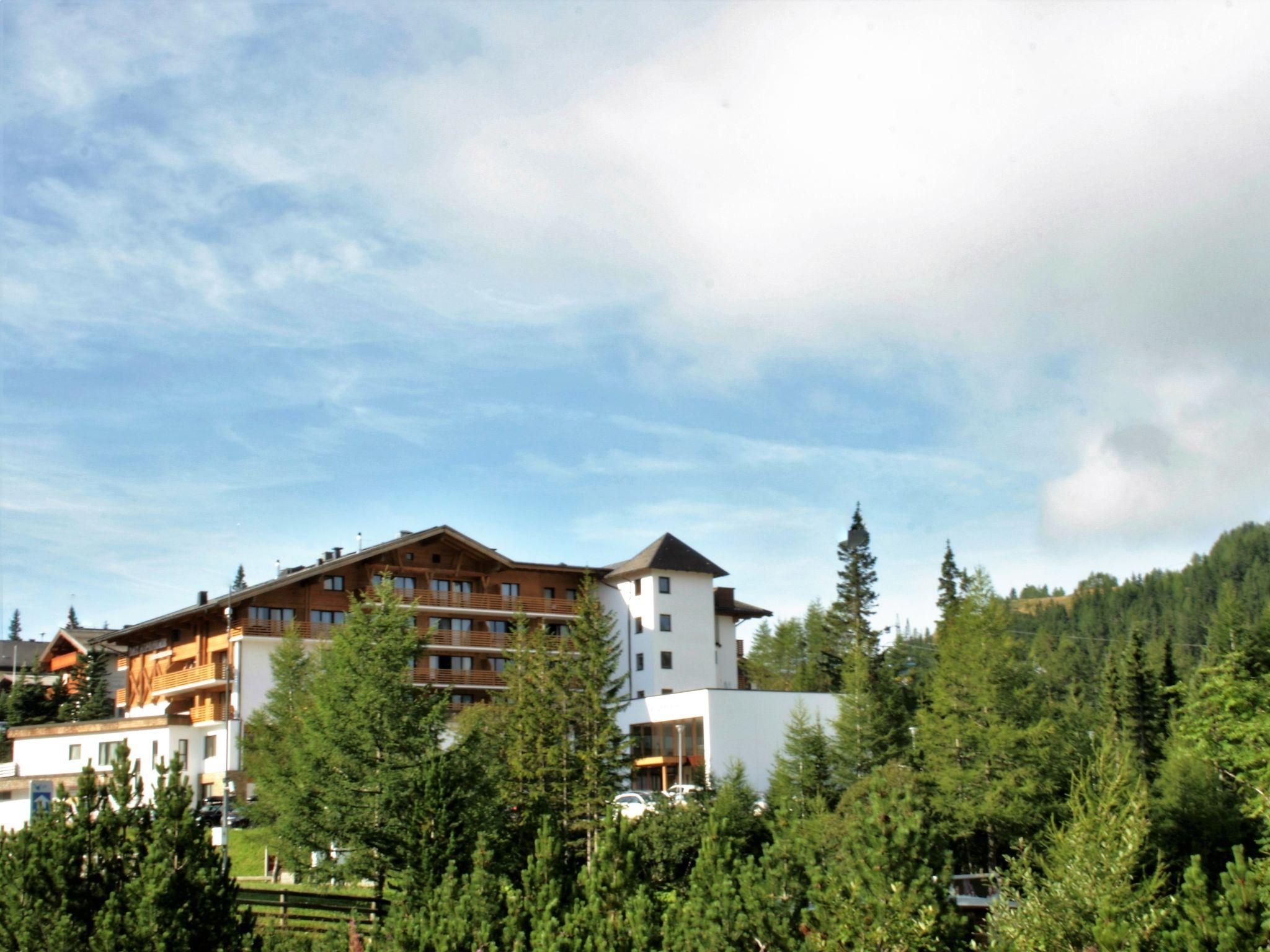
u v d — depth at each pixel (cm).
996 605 4794
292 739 4403
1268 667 3722
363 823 3156
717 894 1689
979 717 4597
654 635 7450
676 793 4294
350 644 3459
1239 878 1650
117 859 1772
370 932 2055
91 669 8506
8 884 1700
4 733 7606
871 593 8912
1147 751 7044
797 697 5969
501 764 4231
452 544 7538
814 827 2866
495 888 1895
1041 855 2373
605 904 1806
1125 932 1770
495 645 7500
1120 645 14025
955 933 1597
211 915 1728
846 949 1577
